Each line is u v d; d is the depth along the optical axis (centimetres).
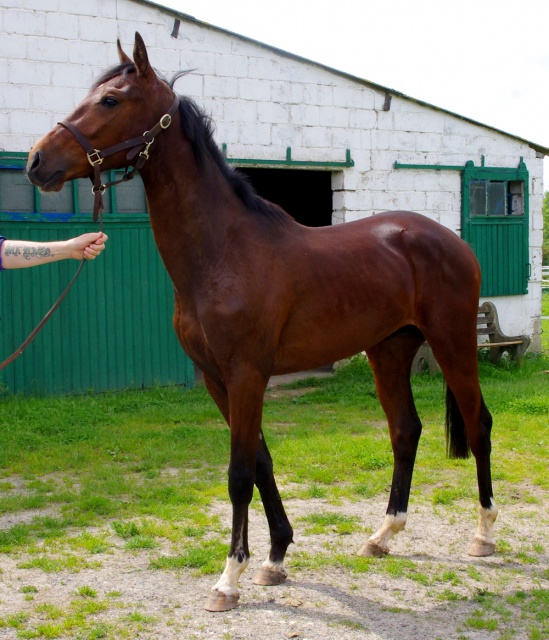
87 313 856
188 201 337
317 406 832
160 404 818
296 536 429
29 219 818
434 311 396
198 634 314
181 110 340
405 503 408
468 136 1111
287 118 976
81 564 387
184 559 388
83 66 847
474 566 388
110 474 548
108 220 863
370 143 1036
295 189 1403
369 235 392
